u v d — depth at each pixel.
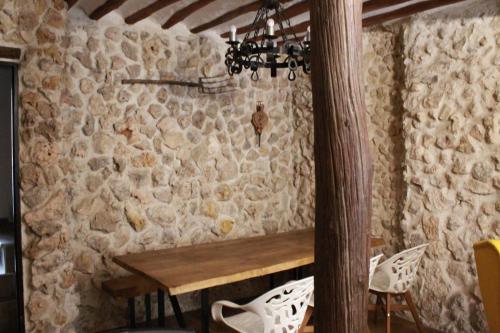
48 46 2.92
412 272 3.00
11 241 2.85
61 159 2.98
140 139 3.61
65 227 2.99
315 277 1.53
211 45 3.97
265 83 4.34
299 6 3.11
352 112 1.44
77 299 3.24
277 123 4.45
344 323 1.46
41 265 2.89
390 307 3.02
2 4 2.76
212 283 2.39
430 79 3.40
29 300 2.87
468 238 3.23
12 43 2.79
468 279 3.23
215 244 3.26
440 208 3.38
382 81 3.78
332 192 1.46
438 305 3.40
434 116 3.38
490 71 3.10
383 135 3.79
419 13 3.45
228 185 4.11
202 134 3.94
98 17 3.30
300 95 4.46
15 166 2.82
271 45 2.38
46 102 2.90
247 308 2.23
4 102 2.80
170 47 3.76
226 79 4.07
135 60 3.59
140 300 3.66
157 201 3.70
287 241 3.36
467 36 3.21
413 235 3.53
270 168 4.41
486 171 3.13
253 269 2.57
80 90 3.34
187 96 3.85
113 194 3.50
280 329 2.28
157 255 2.94
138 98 3.60
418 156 3.48
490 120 3.10
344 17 1.44
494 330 2.53
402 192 3.62
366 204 1.47
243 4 3.21
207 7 3.37
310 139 4.39
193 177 3.89
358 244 1.46
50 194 2.92
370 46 3.84
